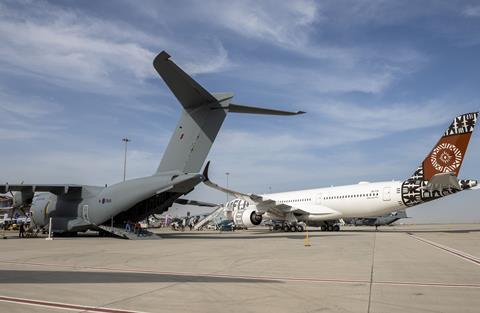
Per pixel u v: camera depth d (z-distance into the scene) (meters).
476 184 27.61
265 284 7.96
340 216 34.69
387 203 31.61
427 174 29.91
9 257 13.14
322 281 8.35
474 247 17.22
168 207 27.05
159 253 14.64
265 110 21.20
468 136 28.12
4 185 24.92
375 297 6.68
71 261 11.99
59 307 5.89
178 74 18.88
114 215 25.50
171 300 6.41
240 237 26.58
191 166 23.06
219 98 22.39
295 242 20.94
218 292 7.09
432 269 10.23
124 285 7.78
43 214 29.69
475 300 6.45
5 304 6.08
